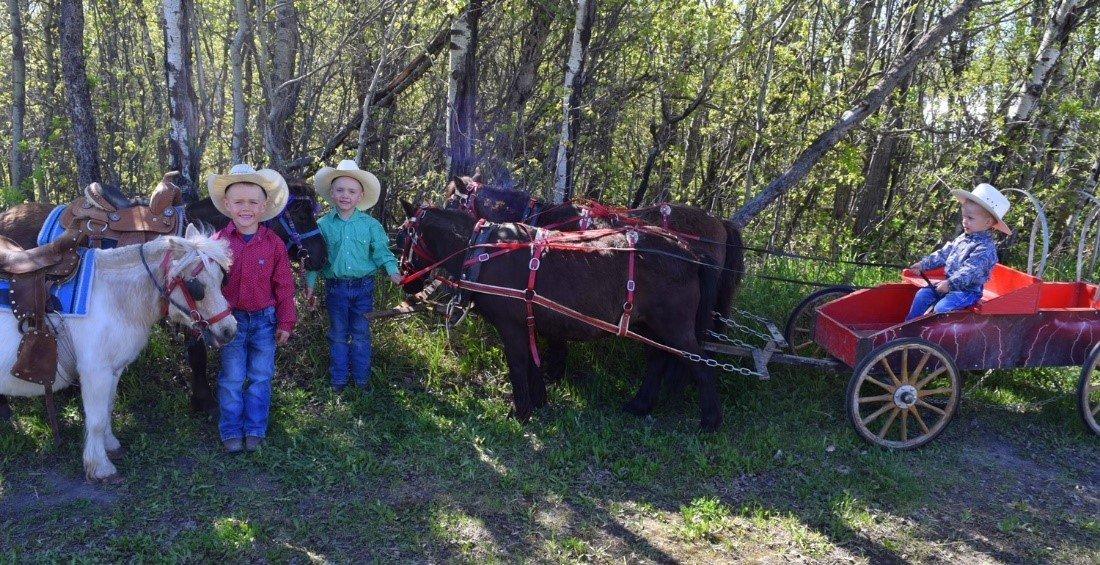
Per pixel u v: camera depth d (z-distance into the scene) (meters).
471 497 4.35
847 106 8.62
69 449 4.60
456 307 5.13
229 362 4.55
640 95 8.82
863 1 10.04
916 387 4.98
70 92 6.11
